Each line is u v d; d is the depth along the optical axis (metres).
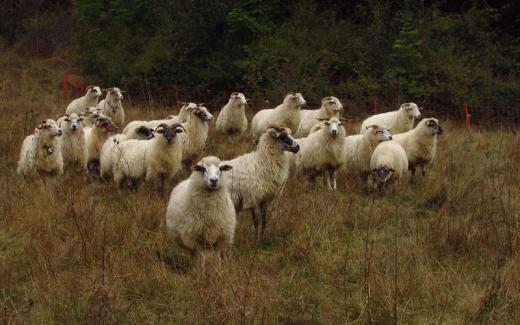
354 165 12.15
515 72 26.80
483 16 28.44
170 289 6.35
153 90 27.02
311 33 27.33
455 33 27.94
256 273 6.50
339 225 8.63
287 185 10.41
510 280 6.36
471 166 12.98
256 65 25.55
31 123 14.97
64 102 24.00
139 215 8.23
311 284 6.74
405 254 7.41
